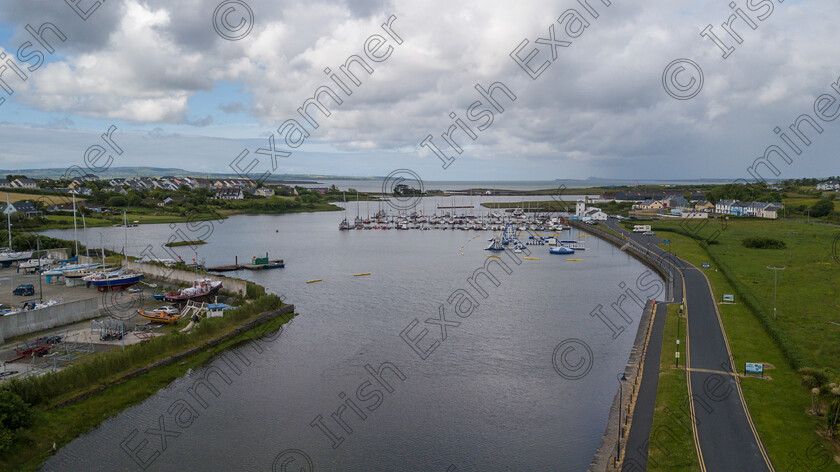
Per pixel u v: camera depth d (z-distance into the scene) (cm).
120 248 15512
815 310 7975
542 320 8269
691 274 10962
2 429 4272
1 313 7562
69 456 4372
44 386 4984
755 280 10119
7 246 13212
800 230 17188
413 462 4319
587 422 4950
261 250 16575
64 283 10456
